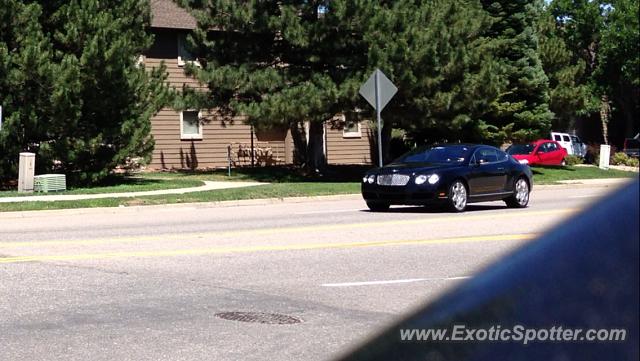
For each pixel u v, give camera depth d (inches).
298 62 1144.2
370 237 476.4
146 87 1003.9
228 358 210.1
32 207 710.5
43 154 915.4
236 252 414.0
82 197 810.8
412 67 1042.1
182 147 1398.9
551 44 1739.7
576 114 1962.4
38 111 909.8
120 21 963.3
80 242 463.8
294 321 253.9
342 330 240.4
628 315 48.5
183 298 292.4
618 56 2252.7
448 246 429.7
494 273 58.6
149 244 451.5
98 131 957.8
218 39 1149.1
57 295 296.2
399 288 309.7
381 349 68.2
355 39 1082.7
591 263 51.4
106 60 899.4
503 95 1352.1
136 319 257.1
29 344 224.7
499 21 1392.7
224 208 772.6
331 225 553.6
